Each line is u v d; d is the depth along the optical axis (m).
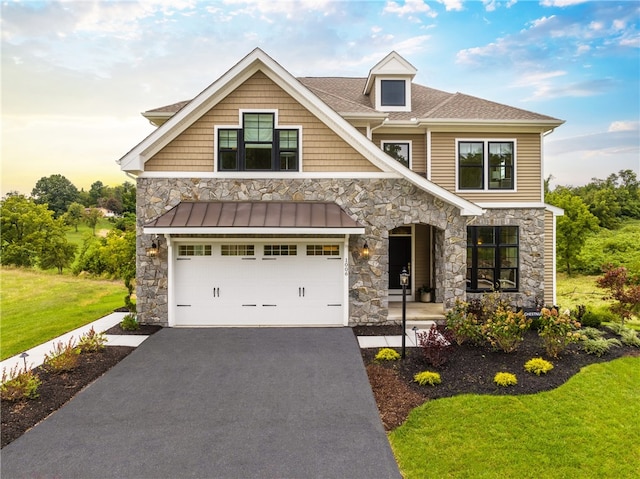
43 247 29.33
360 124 14.41
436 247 15.63
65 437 6.27
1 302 18.92
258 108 12.68
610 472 5.55
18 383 7.45
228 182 12.70
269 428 6.56
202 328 12.45
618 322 13.27
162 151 12.61
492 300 13.13
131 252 21.00
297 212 12.27
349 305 12.78
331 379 8.55
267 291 12.72
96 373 8.84
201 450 5.92
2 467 5.49
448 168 15.15
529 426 6.62
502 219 15.17
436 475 5.43
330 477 5.32
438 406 7.25
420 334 10.73
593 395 7.74
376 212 12.84
